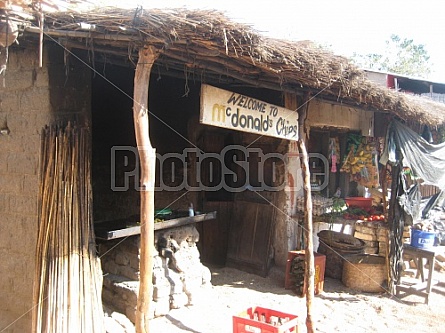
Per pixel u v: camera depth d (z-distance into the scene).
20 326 4.43
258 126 4.69
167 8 3.23
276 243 7.23
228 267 7.43
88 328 4.09
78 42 3.82
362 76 5.20
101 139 6.46
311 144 8.02
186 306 5.25
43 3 3.25
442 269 8.32
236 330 4.11
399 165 6.87
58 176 4.08
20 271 4.46
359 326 5.43
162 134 7.02
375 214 7.48
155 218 5.28
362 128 7.87
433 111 7.46
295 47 4.03
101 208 6.49
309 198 5.39
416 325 5.59
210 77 4.96
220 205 7.62
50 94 4.18
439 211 10.85
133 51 3.86
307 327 5.05
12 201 4.52
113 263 5.18
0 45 3.33
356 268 6.88
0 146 4.59
